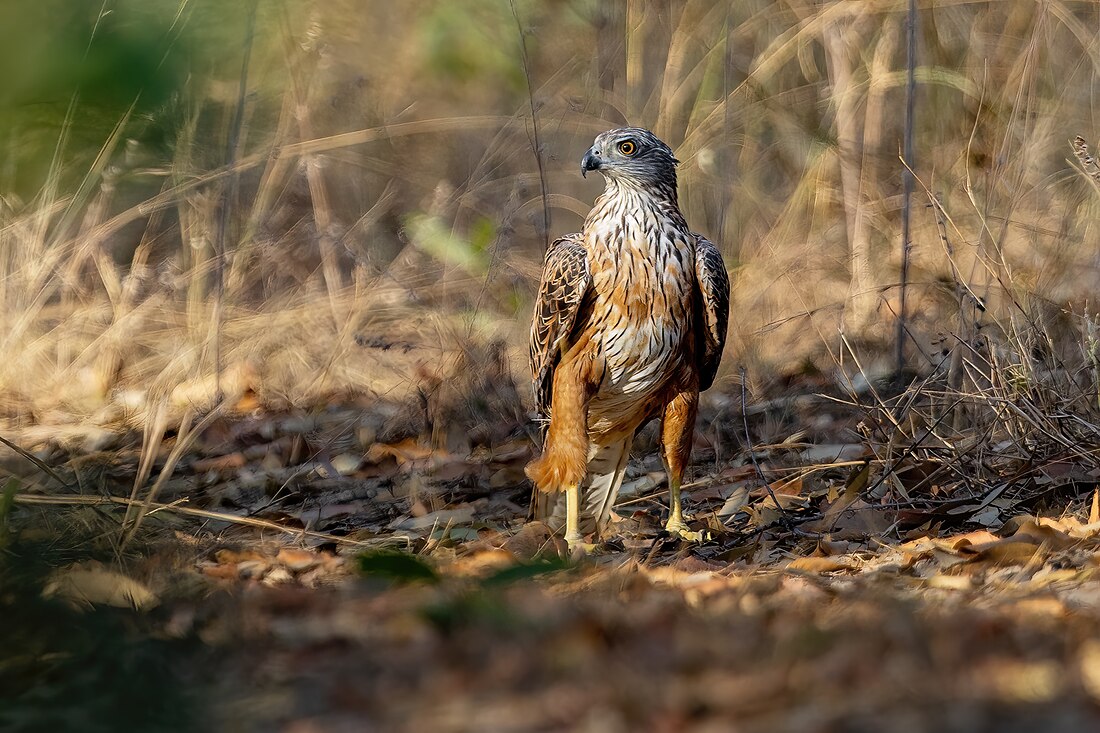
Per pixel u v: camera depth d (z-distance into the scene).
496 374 13.34
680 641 5.74
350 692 5.38
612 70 18.70
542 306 10.22
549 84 18.55
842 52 16.92
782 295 15.35
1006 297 11.91
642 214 9.91
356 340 14.34
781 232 16.14
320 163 17.05
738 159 17.28
